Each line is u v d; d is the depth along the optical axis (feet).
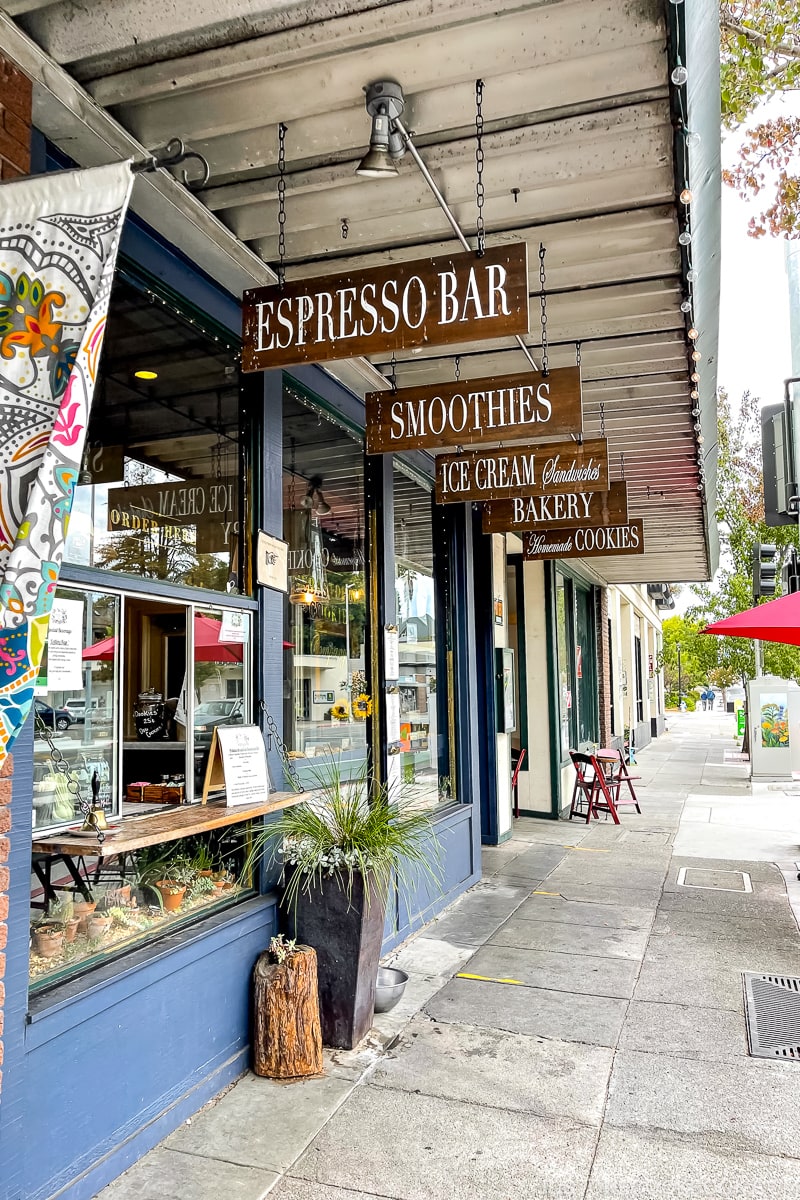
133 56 8.97
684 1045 12.98
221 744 12.19
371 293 9.88
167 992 10.54
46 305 6.86
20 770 8.54
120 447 11.73
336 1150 10.12
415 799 19.44
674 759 61.98
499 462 16.76
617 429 20.42
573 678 40.81
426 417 13.38
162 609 12.70
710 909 20.56
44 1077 8.61
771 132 29.84
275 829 13.05
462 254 9.60
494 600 29.07
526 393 12.98
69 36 8.63
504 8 8.22
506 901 21.35
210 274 12.73
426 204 11.36
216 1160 9.90
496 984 15.58
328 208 11.54
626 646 66.85
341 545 18.22
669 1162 9.90
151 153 10.24
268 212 11.76
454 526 23.79
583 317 14.52
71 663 10.22
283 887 13.35
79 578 10.21
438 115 9.79
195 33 8.64
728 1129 10.61
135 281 11.49
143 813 11.36
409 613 21.08
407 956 17.16
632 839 29.78
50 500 6.10
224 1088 11.60
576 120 10.02
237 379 13.88
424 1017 14.07
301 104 9.58
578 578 42.75
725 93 25.58
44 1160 8.57
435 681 23.17
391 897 17.47
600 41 8.63
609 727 49.55
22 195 7.07
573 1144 10.28
